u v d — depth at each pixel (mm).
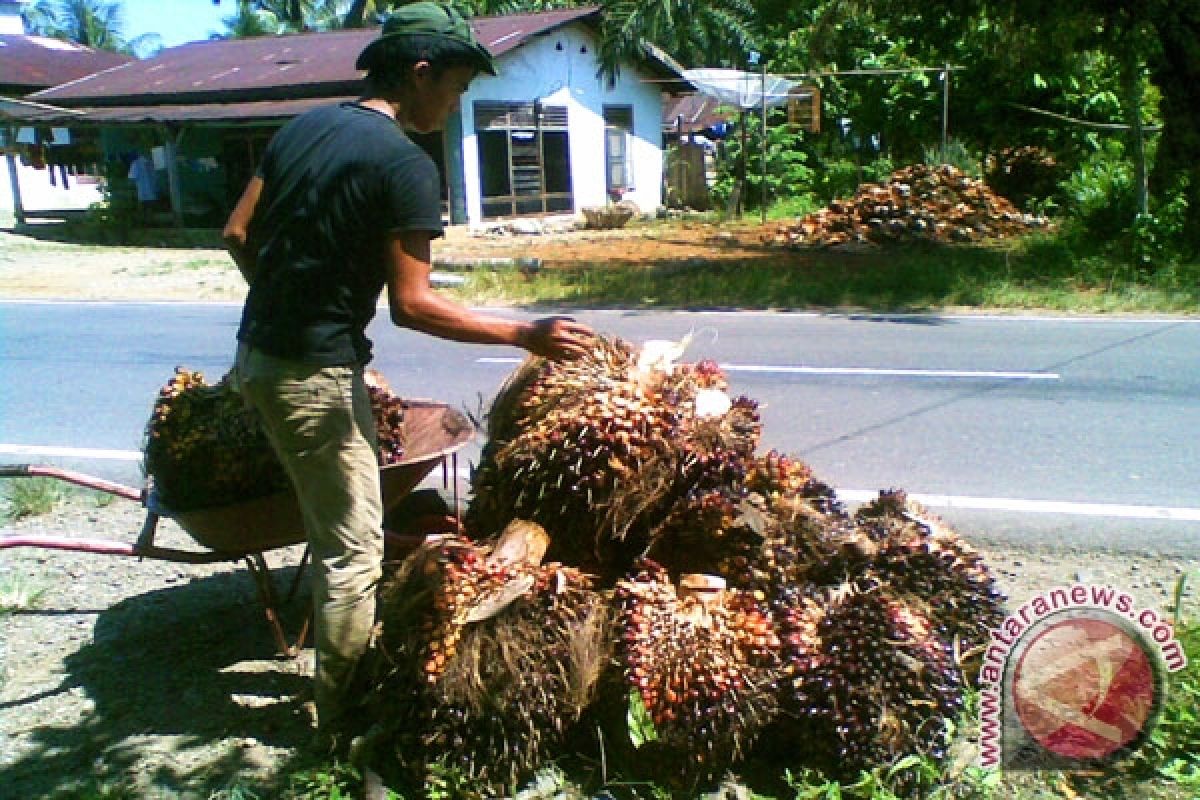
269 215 3139
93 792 3152
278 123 22922
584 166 26453
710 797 3031
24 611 4434
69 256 20266
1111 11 14633
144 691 3764
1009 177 22297
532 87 24609
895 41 24750
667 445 3350
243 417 3639
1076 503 5484
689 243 20203
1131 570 4617
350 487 3227
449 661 3031
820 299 12625
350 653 3285
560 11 26250
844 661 3027
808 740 3043
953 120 23688
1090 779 3119
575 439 3312
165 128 23453
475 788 3016
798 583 3383
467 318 3152
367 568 3289
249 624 4285
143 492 3922
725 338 10328
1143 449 6430
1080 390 7926
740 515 3350
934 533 3715
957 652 3299
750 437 3607
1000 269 14266
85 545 3793
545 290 13609
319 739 3328
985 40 17281
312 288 3080
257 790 3172
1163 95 14664
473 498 3695
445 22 3172
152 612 4410
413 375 9000
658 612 3102
